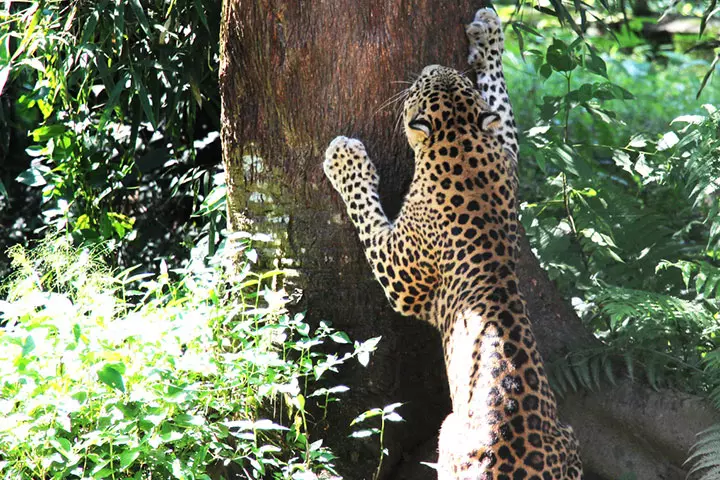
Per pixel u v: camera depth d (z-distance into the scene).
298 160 9.25
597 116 12.29
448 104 8.98
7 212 14.25
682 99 22.75
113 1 10.62
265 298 8.72
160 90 12.15
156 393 7.72
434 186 8.85
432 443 9.63
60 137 11.71
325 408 8.93
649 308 9.41
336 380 9.41
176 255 12.80
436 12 9.20
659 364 9.52
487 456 7.46
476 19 9.59
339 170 9.03
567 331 10.11
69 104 11.53
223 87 9.32
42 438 7.48
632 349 9.68
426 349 9.66
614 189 13.20
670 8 12.60
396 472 9.59
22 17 10.51
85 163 11.86
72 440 7.89
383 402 9.48
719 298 10.66
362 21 8.90
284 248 9.42
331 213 9.29
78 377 7.49
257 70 9.06
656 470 9.36
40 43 10.66
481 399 7.72
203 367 7.70
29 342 6.98
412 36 9.09
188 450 8.23
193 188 12.17
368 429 9.37
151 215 13.29
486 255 8.55
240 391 8.52
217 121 12.34
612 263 11.90
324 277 9.41
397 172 9.39
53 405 7.25
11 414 7.56
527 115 19.81
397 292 9.09
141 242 12.97
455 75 9.16
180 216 13.34
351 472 9.37
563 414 9.66
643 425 9.33
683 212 13.97
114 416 7.53
